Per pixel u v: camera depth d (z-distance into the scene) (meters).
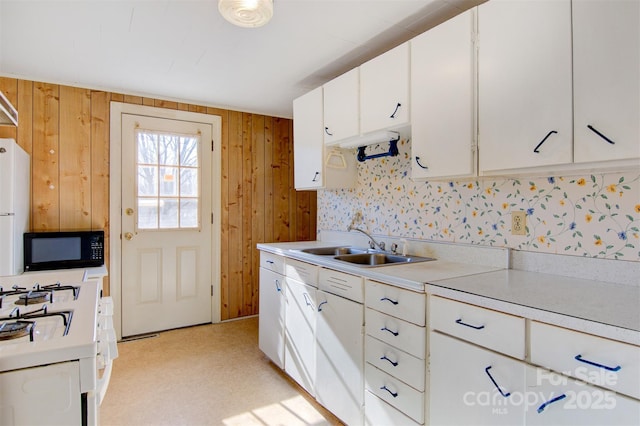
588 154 1.18
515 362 1.12
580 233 1.51
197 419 1.92
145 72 2.57
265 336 2.64
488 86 1.47
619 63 1.11
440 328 1.37
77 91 2.85
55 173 2.77
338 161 2.60
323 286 2.00
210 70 2.54
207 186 3.43
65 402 0.77
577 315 1.00
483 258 1.83
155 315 3.20
